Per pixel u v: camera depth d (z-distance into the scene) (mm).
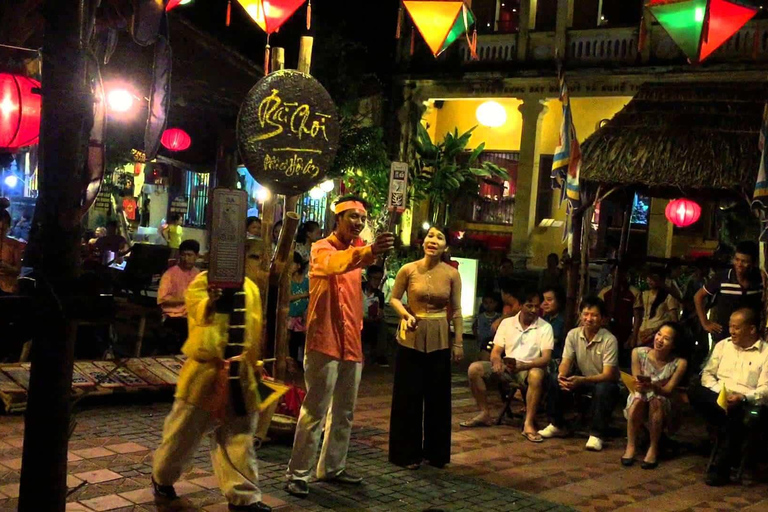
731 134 8289
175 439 4602
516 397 9000
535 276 16938
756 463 6695
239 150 5348
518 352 7453
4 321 2971
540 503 5375
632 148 8445
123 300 9062
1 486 4820
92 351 9164
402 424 5973
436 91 18406
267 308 6508
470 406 8570
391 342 12789
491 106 17266
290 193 5527
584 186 8898
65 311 2973
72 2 2957
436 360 6020
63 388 3037
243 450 4613
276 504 4945
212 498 4910
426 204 19016
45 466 3027
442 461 6062
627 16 17141
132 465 5453
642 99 9188
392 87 18625
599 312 7184
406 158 18578
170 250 10000
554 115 18406
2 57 5434
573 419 8133
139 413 6961
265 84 5316
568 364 7258
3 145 4688
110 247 12180
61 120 2963
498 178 19250
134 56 7715
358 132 15570
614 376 7141
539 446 7000
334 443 5395
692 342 8250
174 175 18078
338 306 5156
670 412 6777
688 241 17062
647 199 17594
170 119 10750
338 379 5320
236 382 4504
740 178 7836
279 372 6320
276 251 6074
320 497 5152
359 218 5223
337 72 15656
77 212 3010
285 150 5406
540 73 17078
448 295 6082
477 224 19484
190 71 9234
